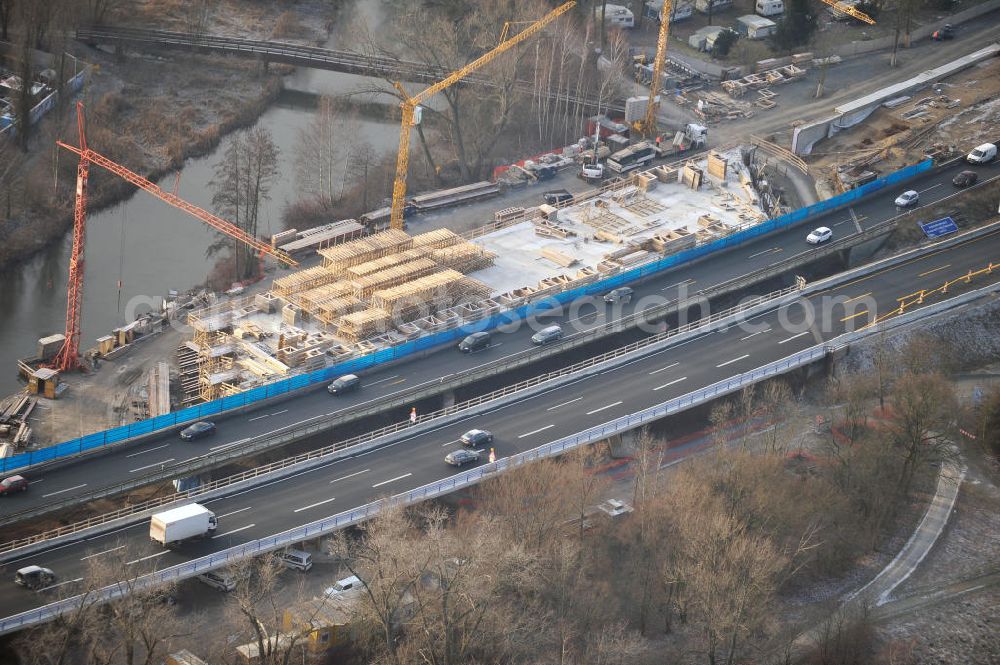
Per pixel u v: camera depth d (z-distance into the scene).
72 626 174.50
